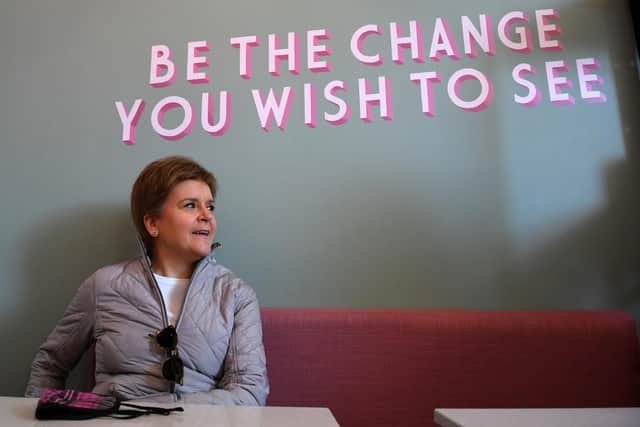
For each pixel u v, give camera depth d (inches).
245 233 53.4
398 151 53.5
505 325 46.0
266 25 57.3
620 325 45.1
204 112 55.9
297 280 52.1
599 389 43.9
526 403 44.2
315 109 55.0
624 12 53.9
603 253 49.8
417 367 45.6
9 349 52.0
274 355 46.9
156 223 45.9
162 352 39.7
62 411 24.9
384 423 44.6
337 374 46.0
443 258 51.2
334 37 56.2
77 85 57.6
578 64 53.4
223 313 42.6
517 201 51.5
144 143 55.7
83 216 54.6
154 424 24.3
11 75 58.4
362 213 52.7
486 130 53.0
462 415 24.7
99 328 41.9
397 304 50.8
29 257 54.0
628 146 51.3
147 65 57.5
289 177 54.0
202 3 58.5
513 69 53.9
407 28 55.7
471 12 55.4
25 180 55.7
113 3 59.4
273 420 25.5
